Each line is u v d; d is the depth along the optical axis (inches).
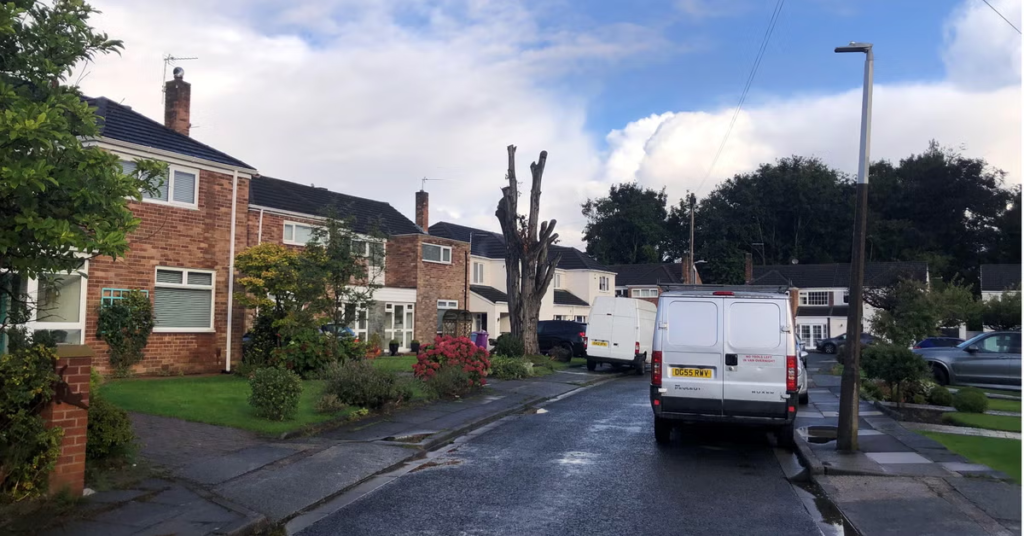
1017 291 1696.6
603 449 438.3
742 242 3014.3
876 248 2775.6
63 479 276.7
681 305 448.5
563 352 1227.9
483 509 301.6
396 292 1254.3
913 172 2810.0
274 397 466.0
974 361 756.0
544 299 1859.0
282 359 665.0
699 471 381.1
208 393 554.3
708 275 2817.4
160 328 702.5
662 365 444.8
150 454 363.9
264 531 273.1
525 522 283.0
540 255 1115.3
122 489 303.0
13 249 249.1
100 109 722.8
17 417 256.7
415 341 1269.7
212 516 276.4
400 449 419.2
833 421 550.9
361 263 755.4
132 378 654.5
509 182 1104.8
